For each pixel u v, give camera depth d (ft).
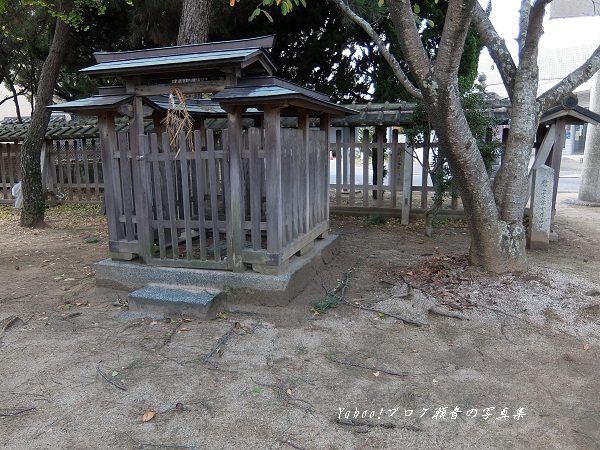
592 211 35.94
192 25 25.53
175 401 10.08
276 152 13.98
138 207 15.93
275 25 36.50
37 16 32.99
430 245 23.70
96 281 16.66
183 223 15.57
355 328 13.57
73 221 32.53
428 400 10.07
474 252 16.37
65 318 14.42
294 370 11.32
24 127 40.83
